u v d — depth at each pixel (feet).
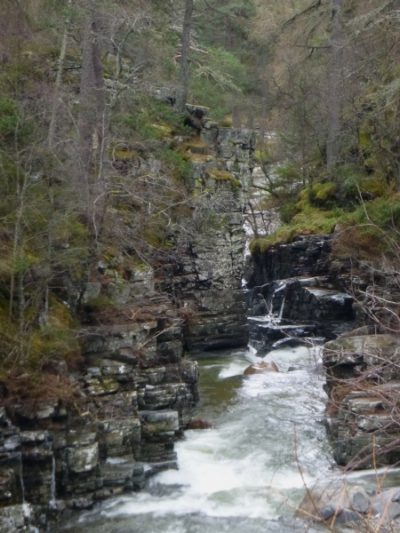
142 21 49.80
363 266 50.47
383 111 54.70
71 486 27.73
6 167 31.48
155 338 36.32
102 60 50.96
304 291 55.52
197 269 57.11
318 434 34.88
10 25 44.39
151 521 26.73
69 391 28.55
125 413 31.14
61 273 33.19
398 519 23.59
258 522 26.37
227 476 30.78
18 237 30.22
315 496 26.99
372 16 54.44
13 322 29.37
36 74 45.11
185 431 35.88
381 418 30.27
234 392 43.42
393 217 50.34
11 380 27.30
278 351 53.83
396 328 39.09
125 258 41.50
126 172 48.96
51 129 34.45
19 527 23.79
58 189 33.37
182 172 55.52
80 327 32.96
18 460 25.58
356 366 34.91
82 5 45.06
